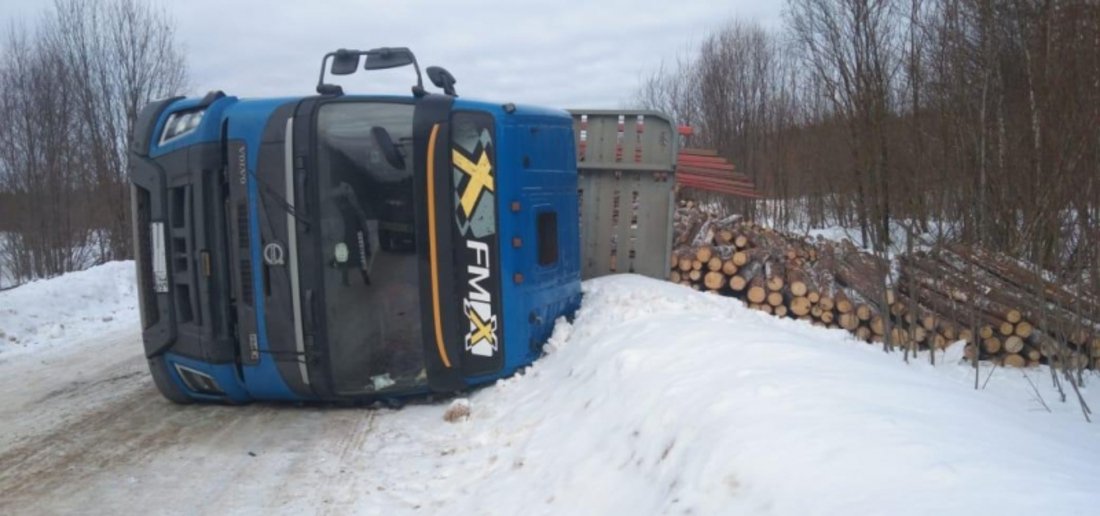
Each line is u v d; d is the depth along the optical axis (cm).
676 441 421
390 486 511
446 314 650
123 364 955
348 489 509
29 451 605
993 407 503
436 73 727
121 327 1302
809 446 359
